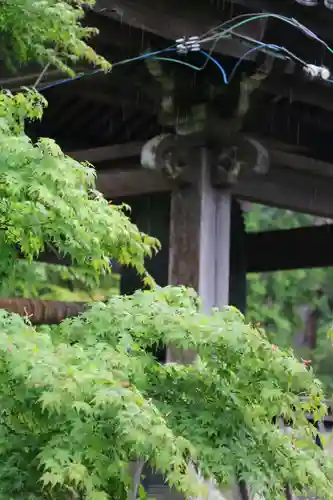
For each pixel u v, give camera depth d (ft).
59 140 33.32
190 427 14.39
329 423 26.99
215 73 26.35
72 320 15.89
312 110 32.68
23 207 15.26
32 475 13.28
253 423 14.80
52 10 18.22
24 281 20.21
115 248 16.83
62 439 12.42
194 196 27.37
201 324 14.57
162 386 15.10
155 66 25.79
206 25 24.71
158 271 33.63
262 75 25.99
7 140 14.70
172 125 27.68
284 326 74.18
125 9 23.16
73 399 12.03
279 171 31.09
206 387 14.97
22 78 25.31
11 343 12.51
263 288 74.28
